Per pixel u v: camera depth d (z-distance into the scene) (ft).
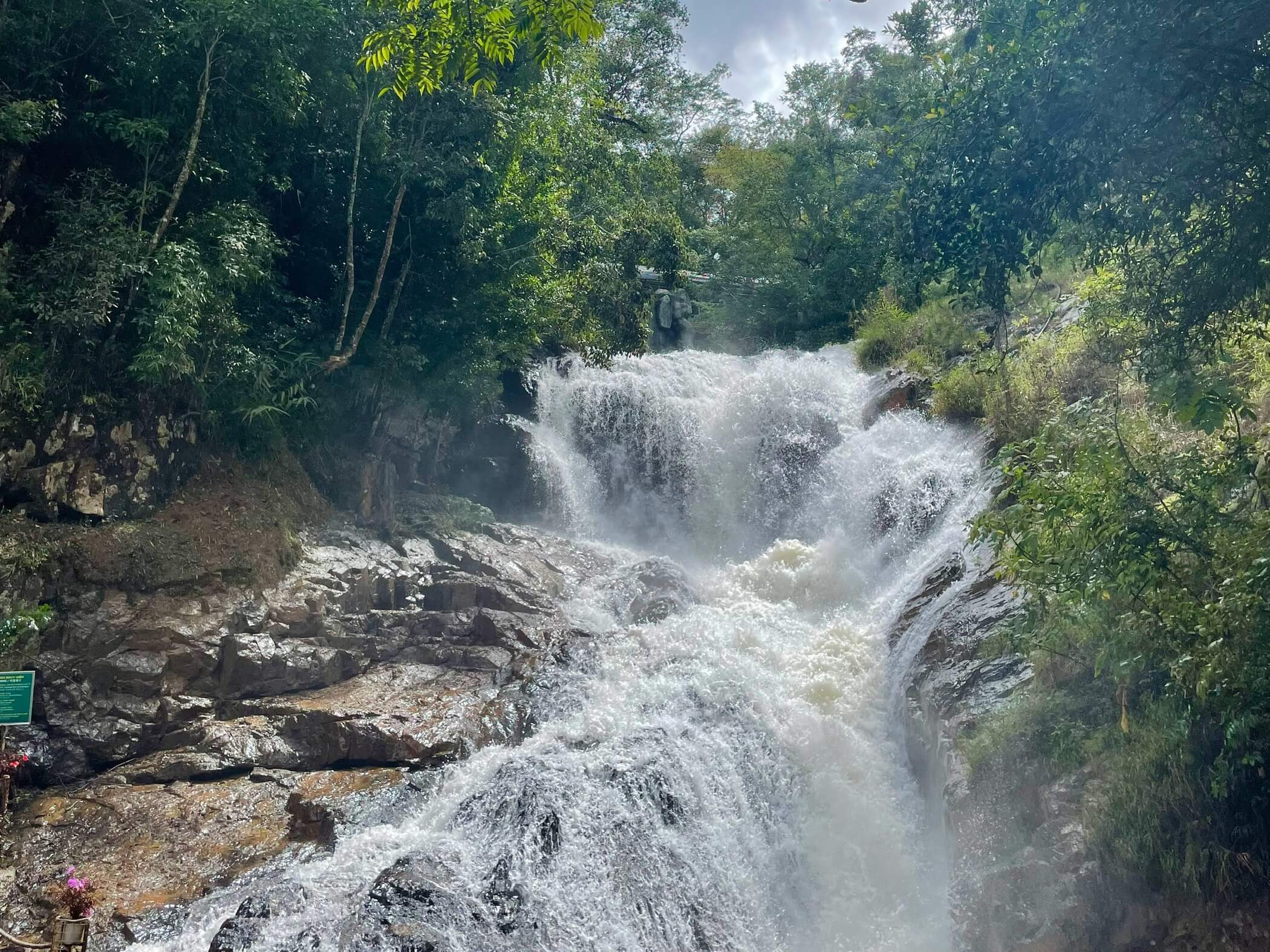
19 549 38.04
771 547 56.08
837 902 29.89
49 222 44.34
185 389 46.09
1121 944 21.02
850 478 58.70
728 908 29.27
